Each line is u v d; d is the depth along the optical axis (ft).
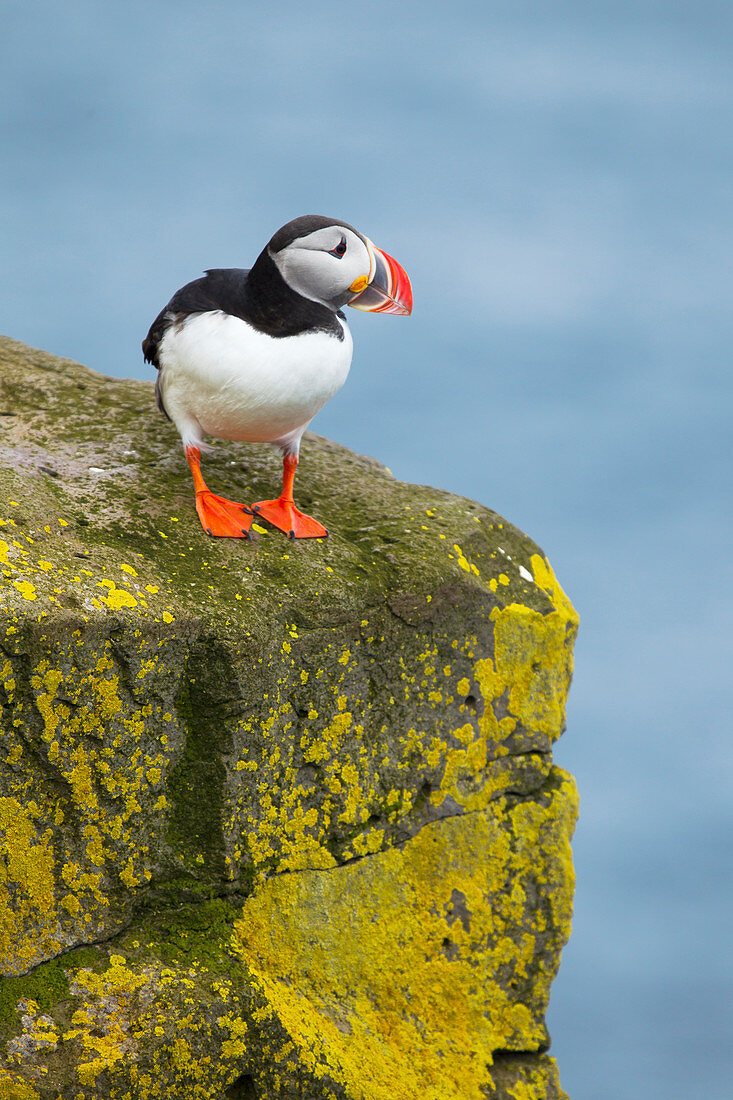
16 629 20.67
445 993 28.04
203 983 22.66
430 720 27.96
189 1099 21.99
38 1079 20.33
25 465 27.81
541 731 30.35
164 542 25.84
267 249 25.96
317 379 26.23
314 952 25.61
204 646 23.27
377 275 26.91
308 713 25.48
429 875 28.09
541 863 29.99
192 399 26.61
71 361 35.63
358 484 32.24
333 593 25.75
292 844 25.39
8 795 21.39
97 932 22.53
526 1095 28.40
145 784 22.99
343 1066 24.26
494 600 28.81
